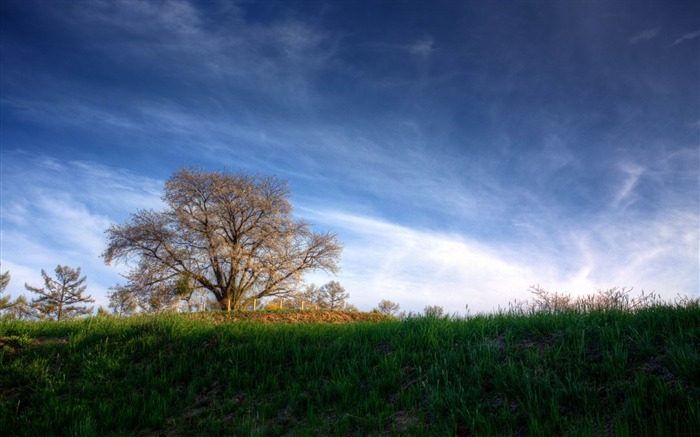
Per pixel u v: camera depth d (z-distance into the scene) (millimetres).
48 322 10984
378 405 6195
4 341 9148
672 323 6320
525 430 5059
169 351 8797
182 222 28297
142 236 27734
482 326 7867
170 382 7684
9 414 6910
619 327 6652
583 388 5324
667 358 5473
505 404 5461
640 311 7219
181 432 6320
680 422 4465
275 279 29719
